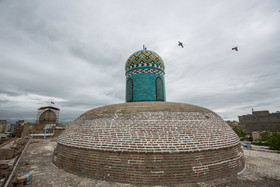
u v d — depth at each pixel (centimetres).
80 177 929
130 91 1875
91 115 1246
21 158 1383
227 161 971
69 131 1258
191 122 1054
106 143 951
